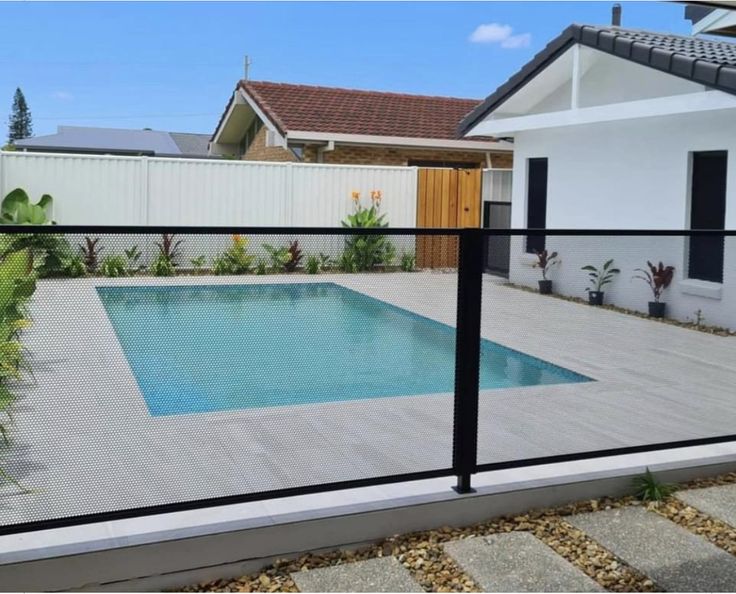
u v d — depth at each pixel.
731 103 9.27
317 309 4.14
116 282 3.63
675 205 11.02
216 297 3.88
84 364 3.61
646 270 5.58
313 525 3.62
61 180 14.12
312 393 4.21
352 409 4.85
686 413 5.47
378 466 4.38
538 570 3.50
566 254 5.29
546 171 14.41
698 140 10.56
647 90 11.69
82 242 3.60
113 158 14.41
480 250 4.00
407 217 16.50
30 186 13.95
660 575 3.48
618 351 5.46
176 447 4.45
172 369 3.81
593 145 12.65
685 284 5.79
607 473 4.37
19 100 92.94
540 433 5.05
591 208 12.77
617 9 14.41
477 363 4.02
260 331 4.02
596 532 3.91
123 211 14.59
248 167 15.34
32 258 3.53
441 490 4.04
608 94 12.50
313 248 4.14
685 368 5.51
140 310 3.70
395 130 20.03
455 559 3.60
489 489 4.07
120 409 3.83
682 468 4.54
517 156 14.69
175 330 3.80
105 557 3.25
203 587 3.39
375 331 4.27
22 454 3.58
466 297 3.96
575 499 4.25
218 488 3.90
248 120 24.53
